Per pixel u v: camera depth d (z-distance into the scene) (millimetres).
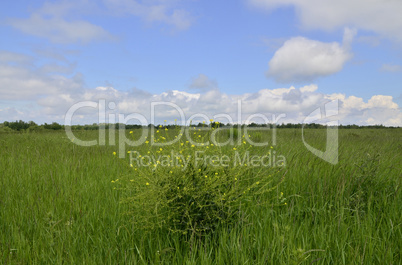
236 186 3271
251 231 2955
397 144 7715
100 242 2854
